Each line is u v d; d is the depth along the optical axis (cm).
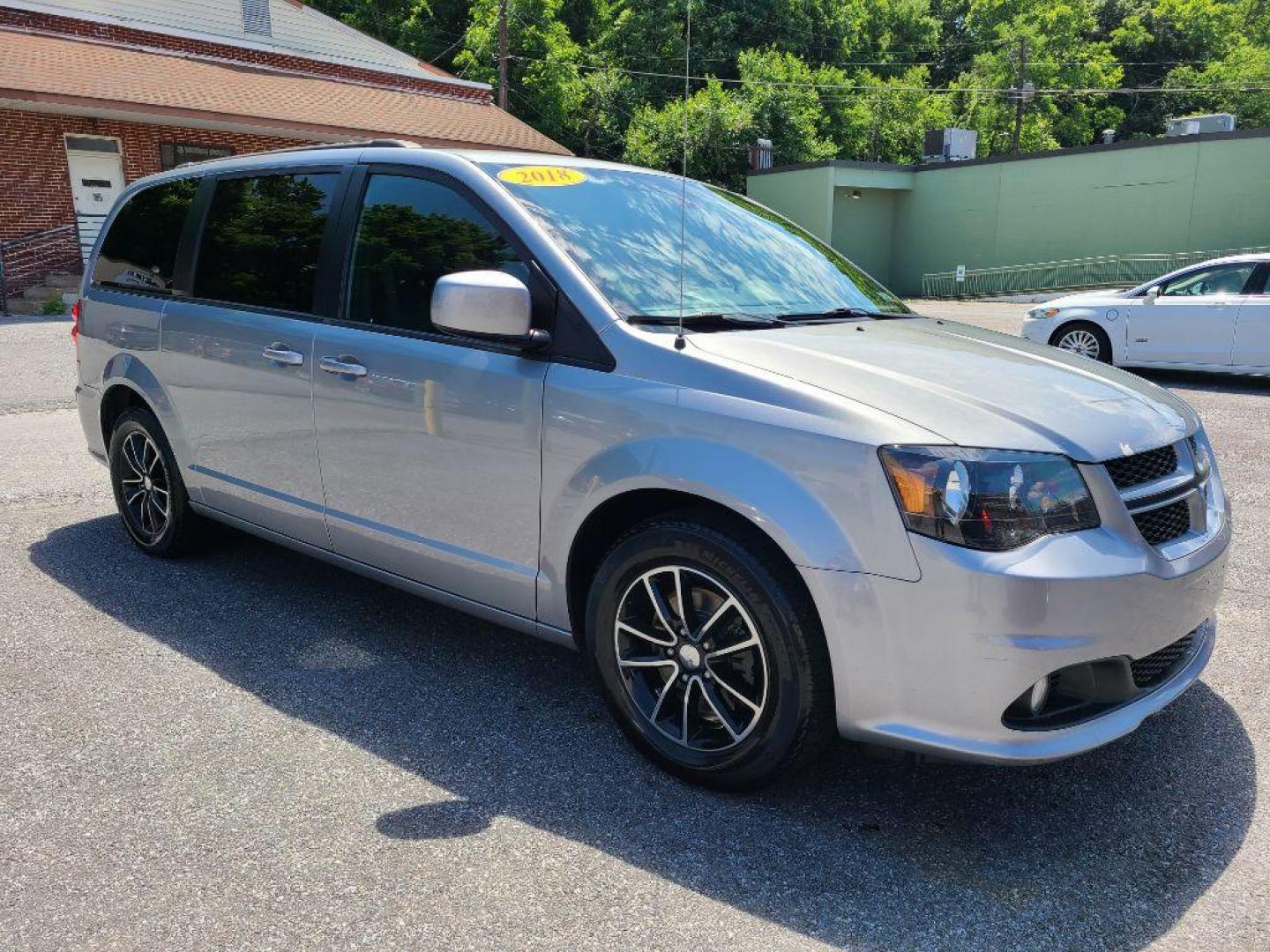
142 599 414
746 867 241
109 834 251
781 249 371
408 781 278
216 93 1992
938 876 238
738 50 5197
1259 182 2928
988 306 2842
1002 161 3412
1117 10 6519
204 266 410
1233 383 1084
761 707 255
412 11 4569
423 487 322
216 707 321
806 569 239
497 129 2444
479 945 213
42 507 552
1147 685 258
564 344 288
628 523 295
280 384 365
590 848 248
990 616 224
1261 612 408
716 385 260
